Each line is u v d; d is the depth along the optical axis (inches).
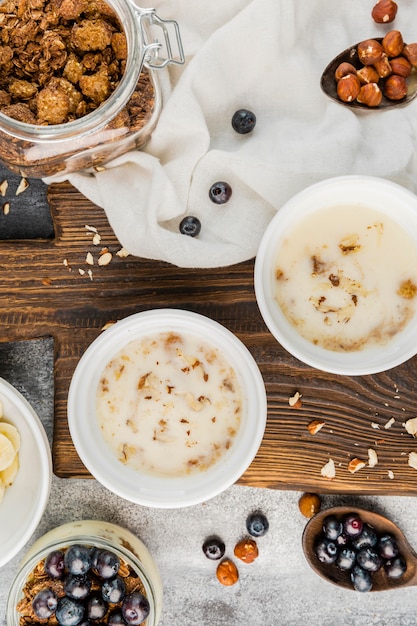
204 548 28.5
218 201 25.9
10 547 25.0
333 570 27.9
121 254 26.2
